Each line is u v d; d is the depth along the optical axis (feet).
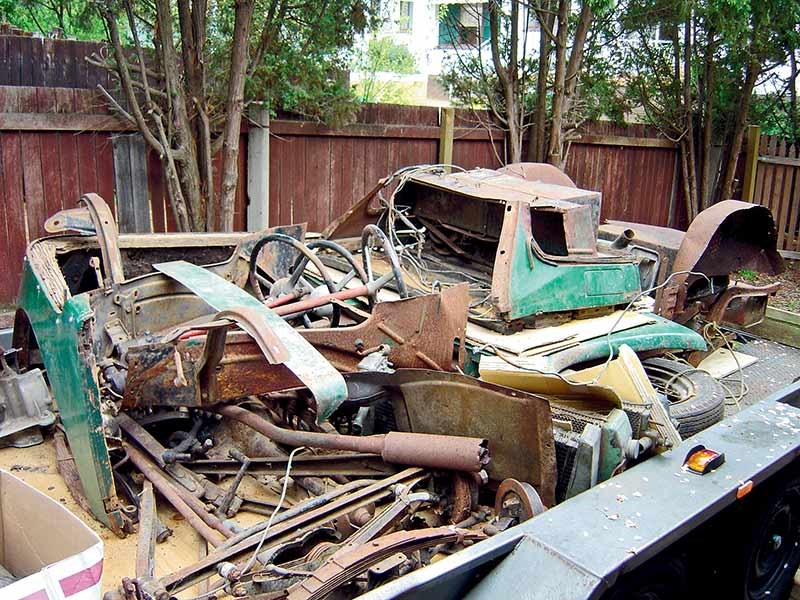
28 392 9.98
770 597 11.14
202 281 9.50
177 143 16.99
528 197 12.84
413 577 6.56
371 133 21.67
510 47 24.21
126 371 9.23
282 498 7.76
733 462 9.07
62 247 10.85
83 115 16.67
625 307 13.39
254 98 18.94
